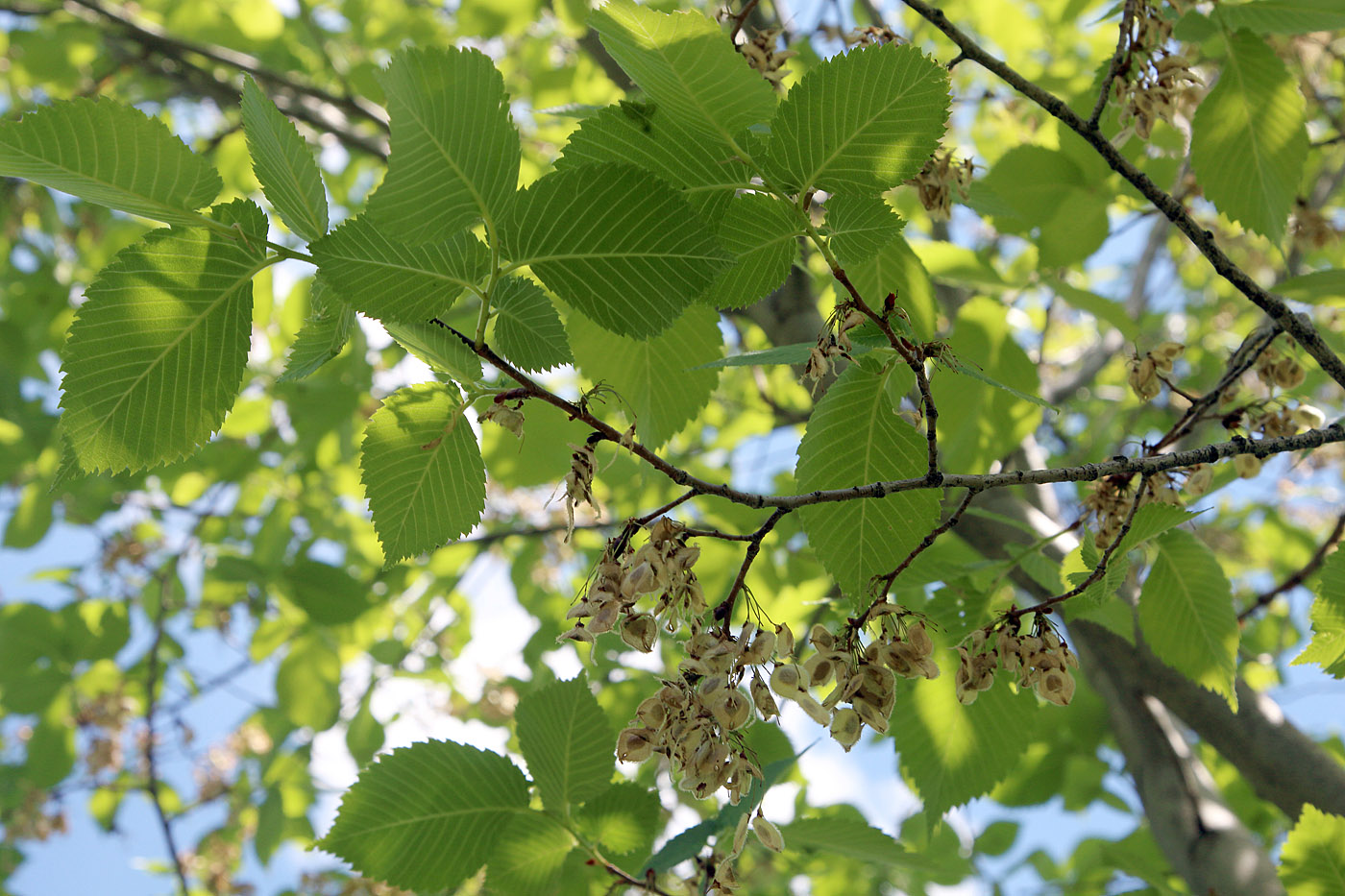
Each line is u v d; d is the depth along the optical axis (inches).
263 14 67.4
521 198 22.5
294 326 59.2
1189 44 31.9
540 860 29.1
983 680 25.0
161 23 68.3
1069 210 33.7
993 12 57.8
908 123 23.2
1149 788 40.4
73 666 70.4
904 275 29.1
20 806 78.5
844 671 23.6
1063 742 54.4
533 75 56.8
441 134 22.0
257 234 22.8
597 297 23.4
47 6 68.4
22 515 69.2
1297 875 28.4
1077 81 43.4
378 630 73.0
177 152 22.1
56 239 85.9
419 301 23.0
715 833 28.1
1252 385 37.7
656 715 23.1
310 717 64.6
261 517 68.7
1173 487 29.0
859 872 63.1
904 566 25.2
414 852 28.6
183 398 23.1
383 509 24.1
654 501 63.5
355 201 79.3
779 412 59.3
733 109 23.2
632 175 22.6
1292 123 29.6
